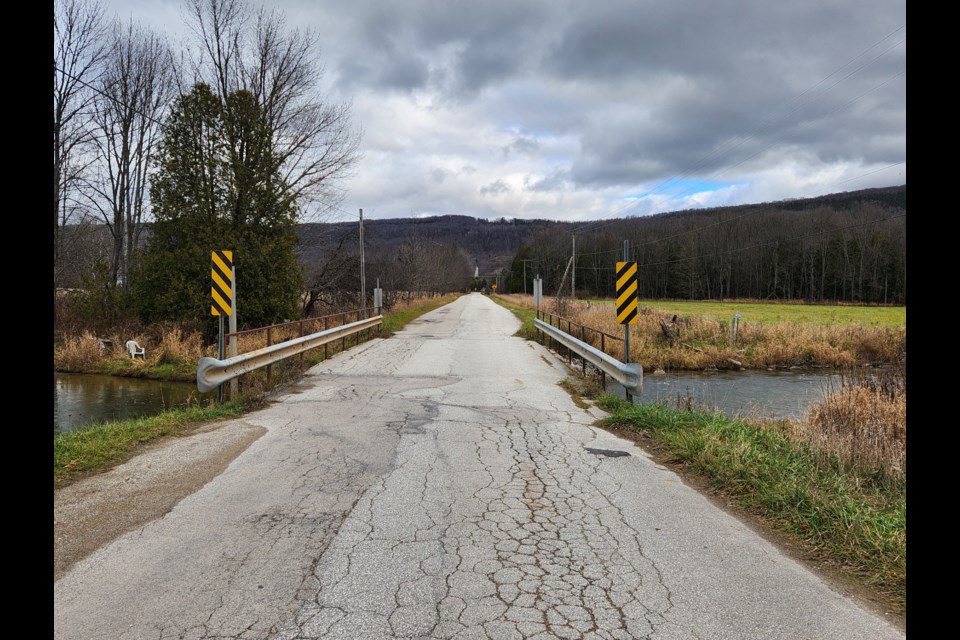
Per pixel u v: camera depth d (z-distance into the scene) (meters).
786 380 18.20
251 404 8.74
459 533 4.01
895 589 3.25
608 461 5.93
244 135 21.23
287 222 21.75
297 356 13.79
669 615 2.96
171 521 4.19
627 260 8.98
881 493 5.25
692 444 6.07
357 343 18.88
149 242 20.94
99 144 26.89
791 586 3.30
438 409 8.56
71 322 22.81
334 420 7.78
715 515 4.44
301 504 4.57
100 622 2.83
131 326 21.64
